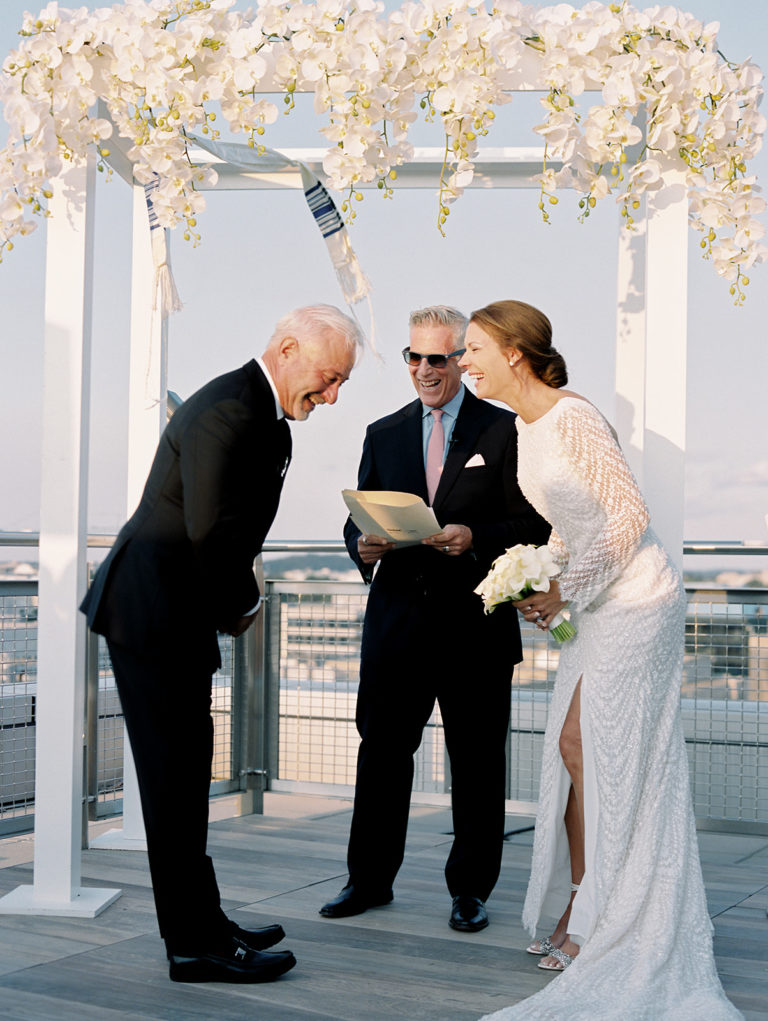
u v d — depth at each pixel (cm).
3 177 311
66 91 308
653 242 320
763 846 428
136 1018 234
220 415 247
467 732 314
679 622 268
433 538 296
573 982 240
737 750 445
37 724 319
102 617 254
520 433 278
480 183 392
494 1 302
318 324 254
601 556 257
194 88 307
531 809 456
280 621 495
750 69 306
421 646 314
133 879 357
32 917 312
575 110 308
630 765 255
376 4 304
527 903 277
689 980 245
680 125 309
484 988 255
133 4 308
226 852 406
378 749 320
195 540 244
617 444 265
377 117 306
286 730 493
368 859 320
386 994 250
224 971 256
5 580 404
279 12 305
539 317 273
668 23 306
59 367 318
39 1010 238
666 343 320
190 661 255
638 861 252
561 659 278
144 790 256
